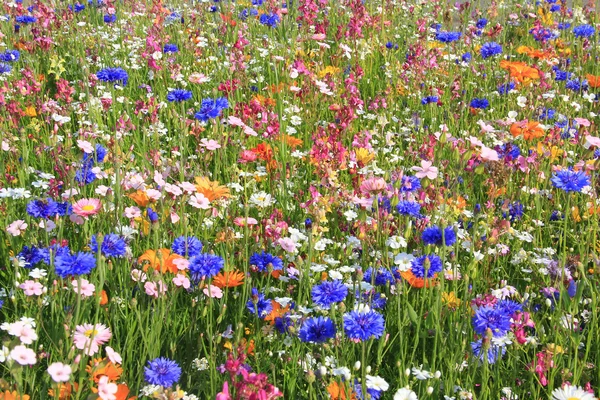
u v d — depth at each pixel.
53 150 2.44
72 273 1.91
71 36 4.05
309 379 1.86
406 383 1.92
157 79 3.49
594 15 4.80
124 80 2.97
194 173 2.44
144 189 2.24
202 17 4.51
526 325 2.04
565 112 3.08
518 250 2.35
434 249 2.18
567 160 2.63
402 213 2.16
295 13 4.61
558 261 2.22
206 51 3.87
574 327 2.09
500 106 3.35
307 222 2.13
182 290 2.16
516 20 4.86
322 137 2.71
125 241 2.17
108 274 2.14
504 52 4.27
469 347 2.02
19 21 3.99
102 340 1.93
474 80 3.77
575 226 2.43
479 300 2.06
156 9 4.43
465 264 2.28
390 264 2.19
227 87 2.95
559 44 4.13
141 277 2.06
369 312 1.92
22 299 2.08
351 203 2.36
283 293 2.17
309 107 3.12
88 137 2.52
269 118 2.78
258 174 2.55
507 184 2.49
